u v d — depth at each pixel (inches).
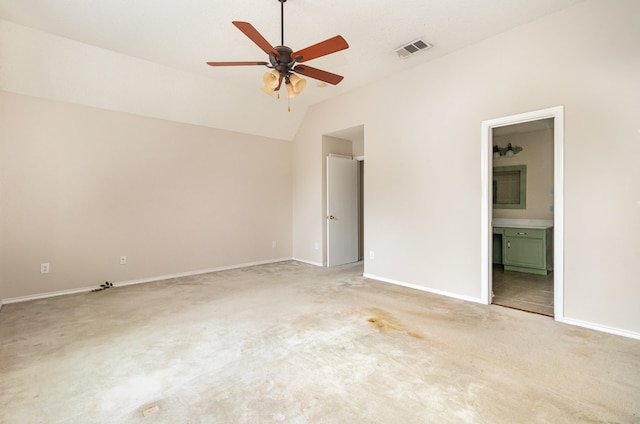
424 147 148.4
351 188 224.8
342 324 108.1
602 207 100.9
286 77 97.1
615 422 59.2
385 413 62.4
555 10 107.9
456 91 136.1
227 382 73.7
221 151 200.1
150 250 172.2
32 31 120.0
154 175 173.0
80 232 150.5
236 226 208.2
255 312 120.9
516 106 118.4
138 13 108.7
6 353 87.9
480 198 129.7
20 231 135.6
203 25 116.3
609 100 99.0
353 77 164.4
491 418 60.6
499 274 181.0
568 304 107.9
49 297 140.9
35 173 138.7
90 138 152.4
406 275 158.2
